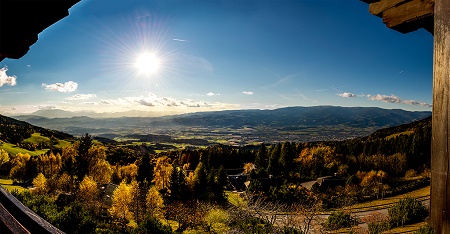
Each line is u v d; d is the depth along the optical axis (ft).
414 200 123.34
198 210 90.38
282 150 291.79
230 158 330.95
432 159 5.18
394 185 231.91
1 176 256.93
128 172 266.16
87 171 228.22
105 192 179.63
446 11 4.97
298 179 257.55
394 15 7.67
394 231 108.47
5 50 7.18
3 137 397.39
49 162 253.03
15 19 6.77
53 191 157.69
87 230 63.57
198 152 339.16
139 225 78.38
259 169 258.16
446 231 4.84
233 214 66.59
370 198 198.39
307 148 331.16
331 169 276.21
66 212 62.23
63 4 6.85
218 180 177.99
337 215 99.04
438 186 5.02
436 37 5.20
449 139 4.85
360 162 282.36
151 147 636.48
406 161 275.59
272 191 158.51
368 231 108.37
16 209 6.10
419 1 6.97
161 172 224.53
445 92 4.96
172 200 174.60
